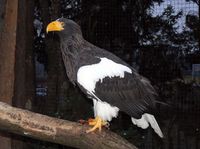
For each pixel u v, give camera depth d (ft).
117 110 11.59
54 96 17.62
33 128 10.28
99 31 19.74
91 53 11.68
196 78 19.61
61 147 15.40
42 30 21.13
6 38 14.19
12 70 14.23
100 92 11.36
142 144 16.60
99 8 19.84
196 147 17.16
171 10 20.70
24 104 14.90
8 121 10.23
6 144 14.25
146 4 20.67
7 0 14.16
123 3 19.99
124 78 11.53
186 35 20.59
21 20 14.80
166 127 16.98
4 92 14.16
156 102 11.78
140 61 19.92
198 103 18.08
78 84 11.63
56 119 10.41
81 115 16.58
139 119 11.77
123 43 19.74
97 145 10.39
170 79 19.67
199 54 20.35
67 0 20.76
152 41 20.43
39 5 20.39
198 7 20.33
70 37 11.77
